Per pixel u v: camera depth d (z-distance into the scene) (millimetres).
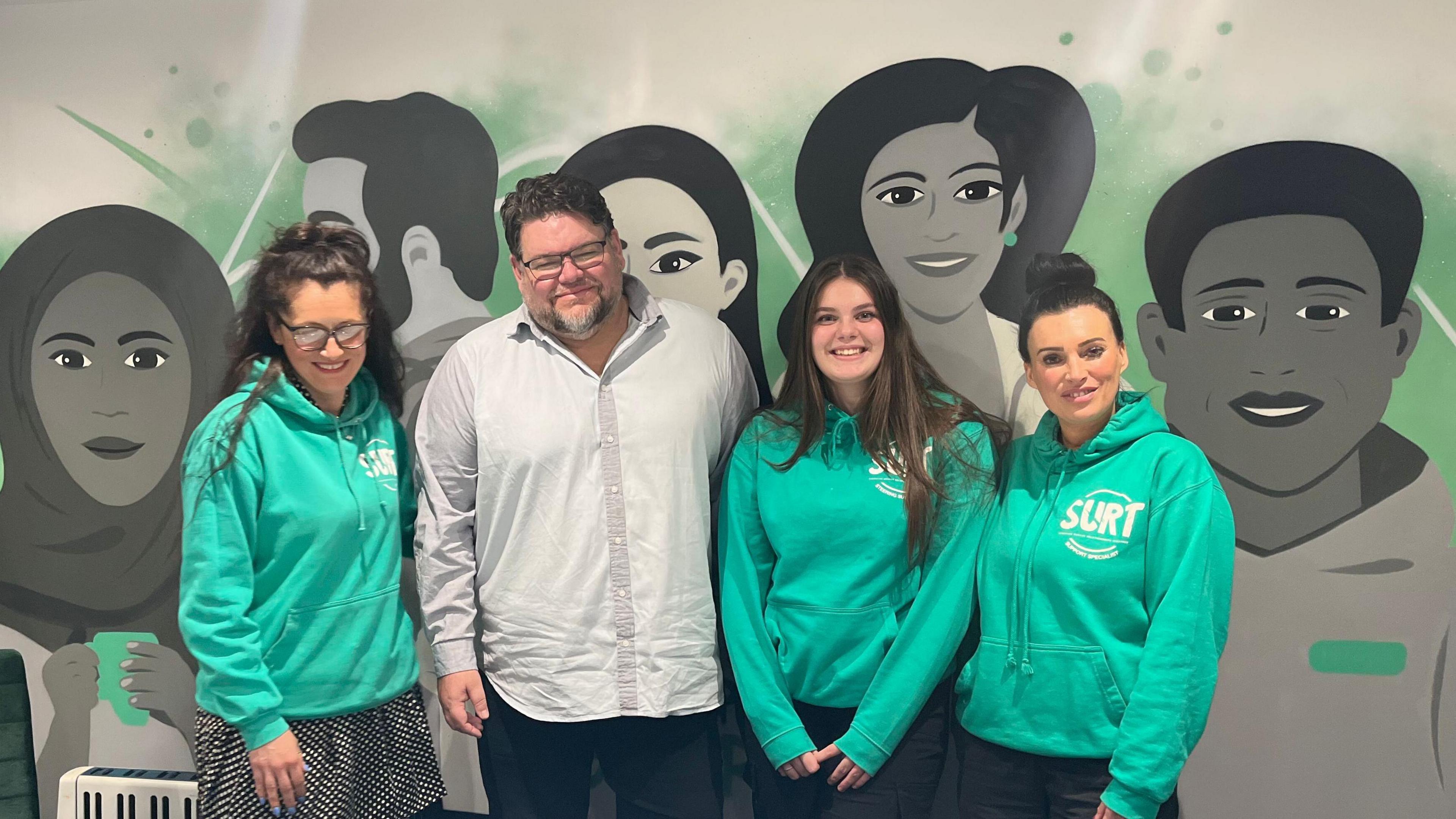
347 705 1614
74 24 2271
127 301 2283
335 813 1585
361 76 2156
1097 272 1935
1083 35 1905
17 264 2328
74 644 2344
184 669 2305
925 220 1979
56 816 2365
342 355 1570
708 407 1772
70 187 2299
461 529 1774
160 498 2295
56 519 2340
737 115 2029
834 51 1986
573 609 1716
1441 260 1825
